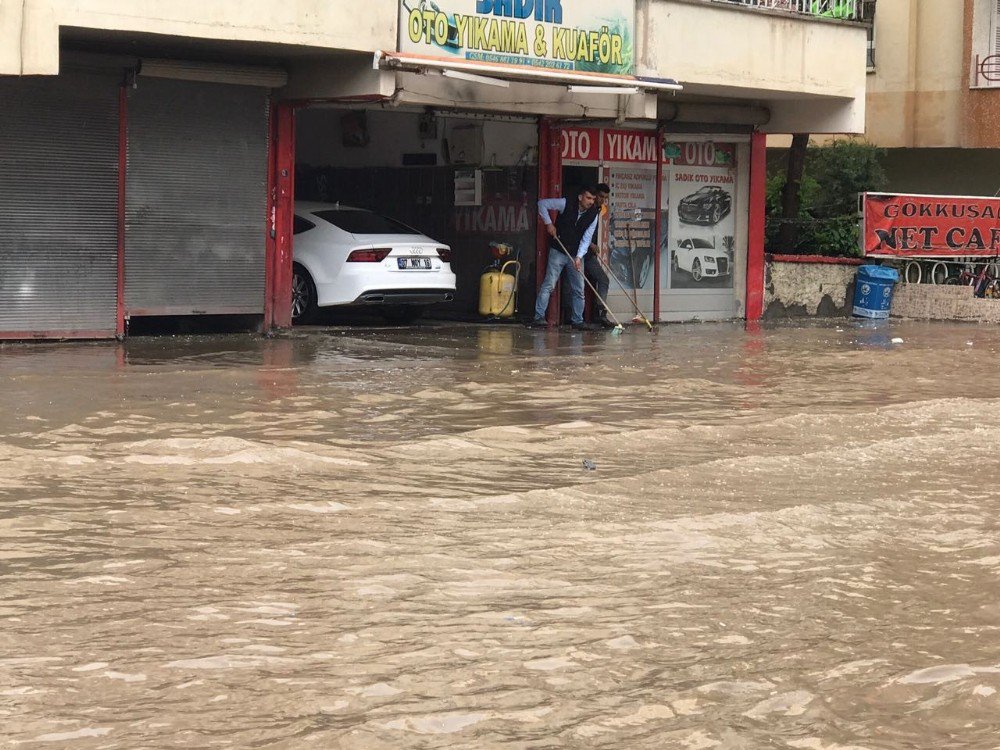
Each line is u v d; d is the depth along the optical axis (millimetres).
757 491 7910
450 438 9141
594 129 19594
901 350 16578
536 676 4625
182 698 4320
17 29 12703
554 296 18984
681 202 20719
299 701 4324
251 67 15438
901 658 4938
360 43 14688
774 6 19078
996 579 6117
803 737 4152
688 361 14562
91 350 13727
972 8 28875
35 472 7590
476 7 15633
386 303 16938
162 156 15055
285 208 16188
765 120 21016
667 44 17672
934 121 29578
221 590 5516
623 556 6312
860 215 22891
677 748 4035
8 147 13961
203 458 8133
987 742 4152
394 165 20562
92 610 5199
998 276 23766
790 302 22156
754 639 5125
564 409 10727
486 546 6398
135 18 13234
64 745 3930
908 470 8758
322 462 8219
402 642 4941
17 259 14148
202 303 15539
